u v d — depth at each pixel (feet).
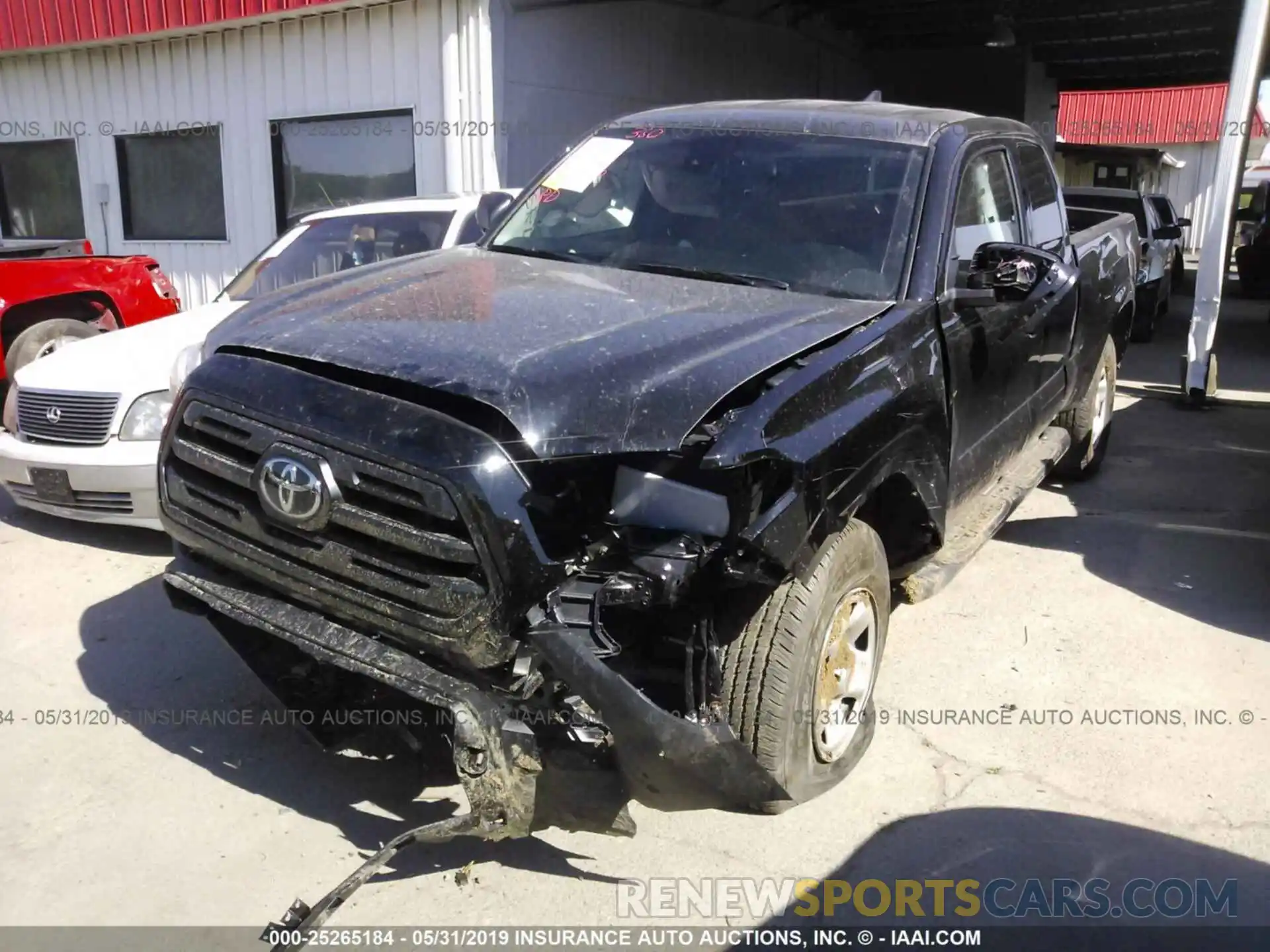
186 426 10.79
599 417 9.39
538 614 9.23
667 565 9.44
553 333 10.43
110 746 12.80
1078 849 11.18
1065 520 21.06
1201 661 15.12
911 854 11.08
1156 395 33.63
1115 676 14.71
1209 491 23.06
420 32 33.73
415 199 23.65
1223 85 70.18
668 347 10.25
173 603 11.48
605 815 9.49
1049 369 17.20
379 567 9.57
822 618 10.57
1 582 17.63
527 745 9.17
